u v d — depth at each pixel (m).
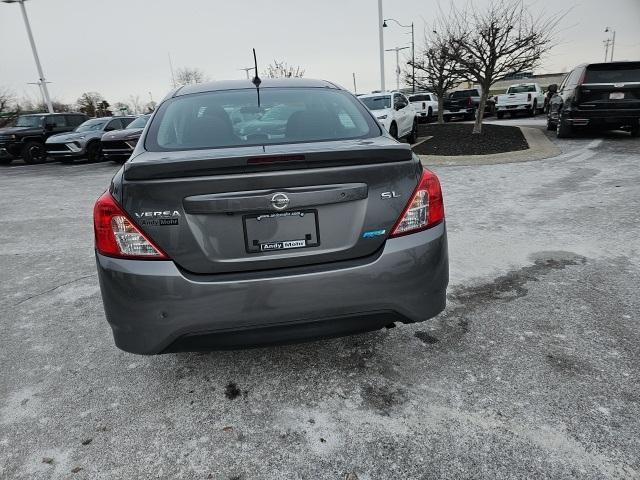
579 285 3.47
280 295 2.05
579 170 7.89
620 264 3.82
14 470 2.00
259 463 1.98
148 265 2.01
